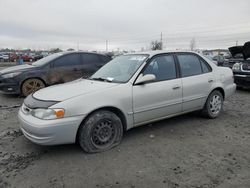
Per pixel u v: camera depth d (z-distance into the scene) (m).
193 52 4.86
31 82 7.33
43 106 3.25
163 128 4.56
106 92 3.55
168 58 4.40
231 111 5.74
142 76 3.91
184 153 3.50
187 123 4.84
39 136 3.18
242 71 8.22
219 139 4.02
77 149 3.65
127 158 3.36
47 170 3.07
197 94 4.66
